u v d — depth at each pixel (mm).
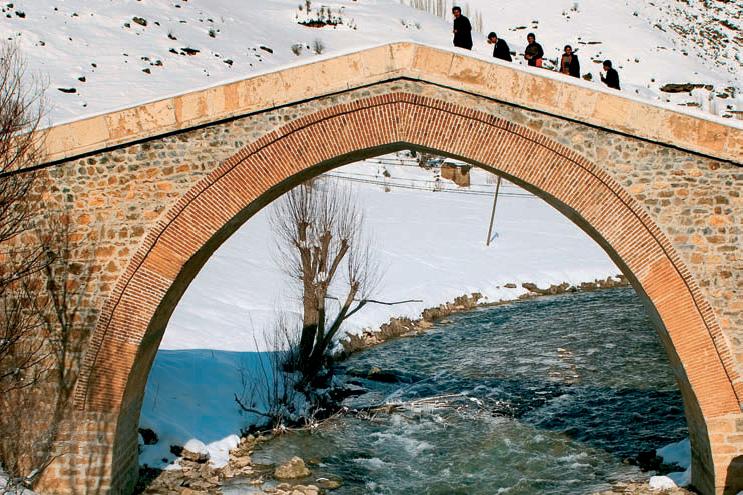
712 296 13781
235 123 14414
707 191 13805
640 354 25344
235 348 23375
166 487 15852
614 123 13828
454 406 21234
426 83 14227
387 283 34281
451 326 30719
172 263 14484
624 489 15359
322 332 22781
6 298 14469
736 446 13711
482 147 14297
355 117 14391
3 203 13492
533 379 23297
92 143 14273
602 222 14109
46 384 14406
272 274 32031
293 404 20531
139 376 15352
